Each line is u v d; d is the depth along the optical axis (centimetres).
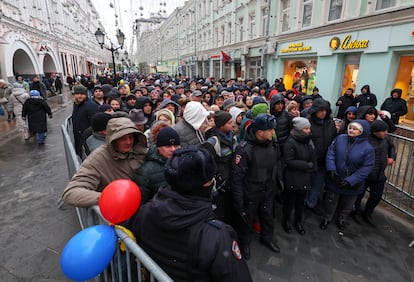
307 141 289
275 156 259
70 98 1639
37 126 630
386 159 312
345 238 300
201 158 102
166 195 107
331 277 240
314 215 353
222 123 245
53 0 2261
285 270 248
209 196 109
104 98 527
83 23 3741
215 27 2202
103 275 162
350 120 366
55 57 2188
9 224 307
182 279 100
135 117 315
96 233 115
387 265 256
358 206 342
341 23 880
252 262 259
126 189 121
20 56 1608
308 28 1048
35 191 394
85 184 161
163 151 172
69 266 106
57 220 317
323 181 351
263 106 328
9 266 240
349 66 919
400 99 576
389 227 321
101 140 254
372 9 781
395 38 712
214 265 94
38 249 264
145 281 128
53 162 521
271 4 1309
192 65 3061
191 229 98
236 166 244
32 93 622
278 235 305
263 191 256
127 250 121
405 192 360
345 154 297
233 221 270
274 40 1315
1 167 493
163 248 103
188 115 265
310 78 1137
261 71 1450
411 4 664
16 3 1453
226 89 795
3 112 1011
